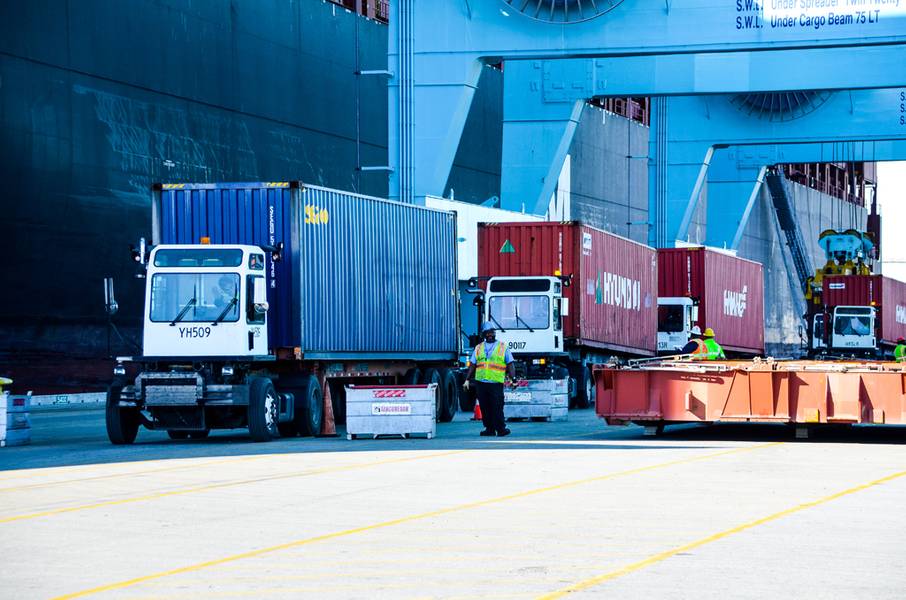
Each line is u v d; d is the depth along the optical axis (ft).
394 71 225.15
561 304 174.50
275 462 94.79
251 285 117.19
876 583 45.42
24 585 46.42
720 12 220.02
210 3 259.80
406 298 148.46
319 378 129.90
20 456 105.50
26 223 213.87
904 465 90.33
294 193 124.47
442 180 227.61
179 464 94.38
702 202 445.37
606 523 60.80
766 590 44.14
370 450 105.40
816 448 105.91
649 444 110.42
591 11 223.10
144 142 240.12
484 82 382.63
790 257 544.21
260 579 46.80
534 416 148.77
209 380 116.57
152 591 44.86
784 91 274.57
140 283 238.27
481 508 66.44
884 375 112.37
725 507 66.64
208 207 126.62
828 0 215.72
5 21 210.79
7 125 210.79
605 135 405.39
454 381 160.35
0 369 208.13
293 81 289.12
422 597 43.16
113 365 231.71
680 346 238.68
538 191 270.67
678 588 44.47
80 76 225.76
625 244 213.05
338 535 57.47
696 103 361.30
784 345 531.50
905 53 269.44
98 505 69.46
